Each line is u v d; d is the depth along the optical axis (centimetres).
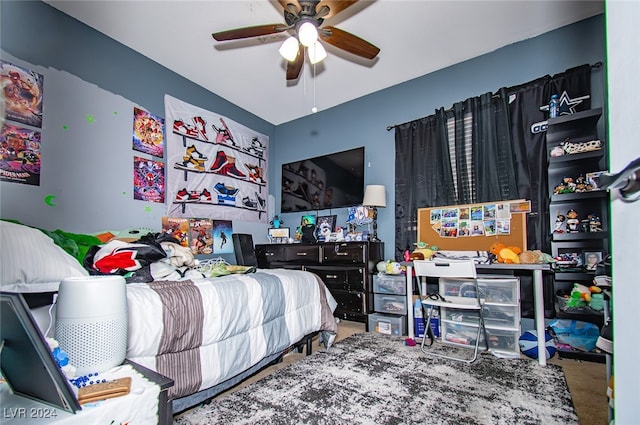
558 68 271
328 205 397
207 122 353
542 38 279
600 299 218
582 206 252
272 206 446
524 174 275
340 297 332
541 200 265
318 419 149
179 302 144
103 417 71
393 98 362
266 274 213
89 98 250
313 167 416
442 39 283
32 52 219
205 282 167
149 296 137
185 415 152
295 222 434
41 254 116
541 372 202
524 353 234
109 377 84
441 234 311
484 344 248
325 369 207
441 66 326
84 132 245
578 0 239
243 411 155
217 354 155
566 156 246
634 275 47
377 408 158
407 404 162
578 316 233
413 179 334
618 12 50
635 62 47
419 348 251
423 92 341
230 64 313
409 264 271
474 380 191
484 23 263
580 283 242
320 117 422
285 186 442
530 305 268
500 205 282
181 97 327
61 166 230
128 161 274
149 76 297
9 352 69
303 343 233
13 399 73
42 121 221
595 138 251
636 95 47
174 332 138
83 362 85
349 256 330
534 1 239
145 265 173
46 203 221
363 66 324
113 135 264
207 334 151
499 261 252
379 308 317
